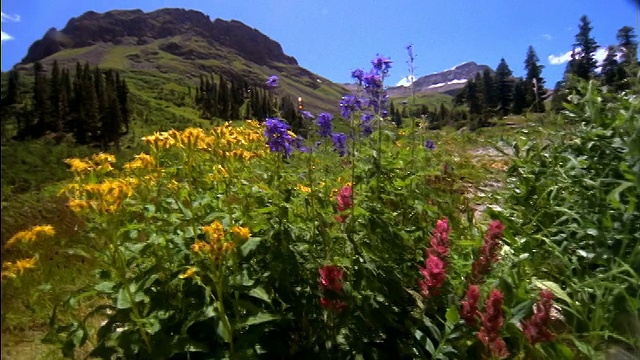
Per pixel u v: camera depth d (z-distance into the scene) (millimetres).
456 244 776
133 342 558
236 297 566
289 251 603
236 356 532
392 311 610
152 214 664
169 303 599
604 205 745
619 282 656
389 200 798
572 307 615
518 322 571
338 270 559
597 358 542
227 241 567
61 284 796
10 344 675
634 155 741
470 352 576
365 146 863
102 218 550
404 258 689
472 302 542
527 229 810
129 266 646
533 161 975
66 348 558
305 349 582
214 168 722
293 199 687
